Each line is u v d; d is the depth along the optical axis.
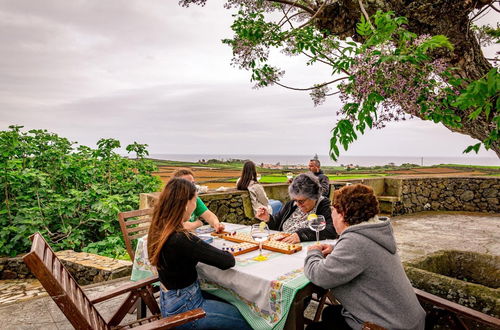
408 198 9.77
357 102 2.16
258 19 3.89
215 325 2.20
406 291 1.93
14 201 5.90
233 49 4.08
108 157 7.73
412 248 6.33
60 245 5.91
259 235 2.64
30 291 4.62
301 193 3.23
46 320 3.52
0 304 3.92
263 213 3.65
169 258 2.18
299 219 3.47
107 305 3.85
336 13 3.45
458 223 8.41
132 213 3.78
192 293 2.26
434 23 3.02
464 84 2.74
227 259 2.25
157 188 8.02
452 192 10.15
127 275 4.86
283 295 2.01
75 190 6.38
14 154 6.22
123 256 5.86
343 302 2.02
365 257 1.90
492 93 1.71
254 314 2.19
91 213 6.34
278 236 3.08
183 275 2.23
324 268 1.96
